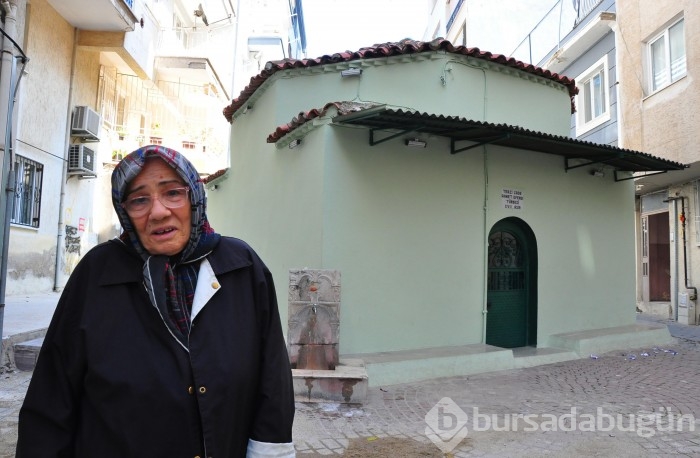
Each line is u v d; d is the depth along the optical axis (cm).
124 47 1206
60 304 163
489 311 800
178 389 153
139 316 159
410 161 718
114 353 152
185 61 1581
